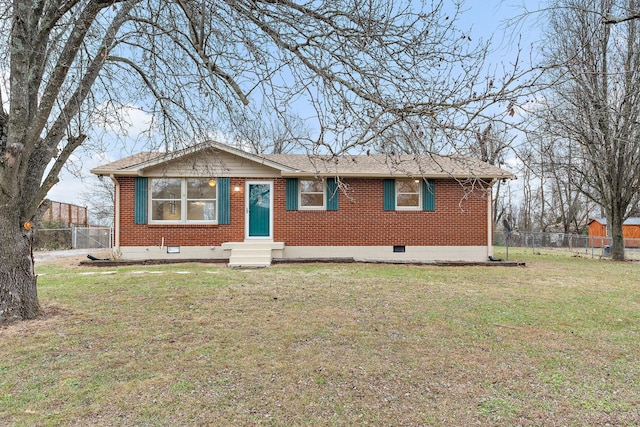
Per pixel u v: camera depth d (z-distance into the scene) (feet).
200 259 38.75
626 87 23.20
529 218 117.08
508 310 19.75
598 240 73.97
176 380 11.21
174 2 13.74
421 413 9.53
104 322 16.85
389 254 41.52
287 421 9.09
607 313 19.34
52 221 65.41
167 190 40.40
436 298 22.40
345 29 11.46
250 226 40.91
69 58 16.30
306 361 12.73
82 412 9.37
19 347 13.70
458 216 41.91
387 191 41.70
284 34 12.26
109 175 38.86
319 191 42.06
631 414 9.53
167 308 19.40
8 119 16.72
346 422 9.07
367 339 14.99
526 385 11.16
